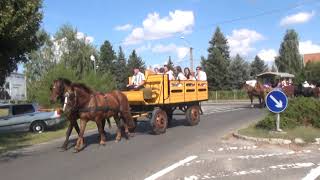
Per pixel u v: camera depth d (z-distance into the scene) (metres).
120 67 103.50
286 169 11.71
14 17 18.28
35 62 66.19
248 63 103.31
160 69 21.36
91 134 20.50
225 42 97.31
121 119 19.03
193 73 23.91
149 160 13.30
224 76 89.19
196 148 15.46
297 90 42.75
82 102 15.76
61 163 13.27
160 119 19.47
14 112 25.64
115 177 11.10
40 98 31.42
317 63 79.31
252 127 19.58
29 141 19.30
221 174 11.17
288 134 17.06
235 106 40.66
